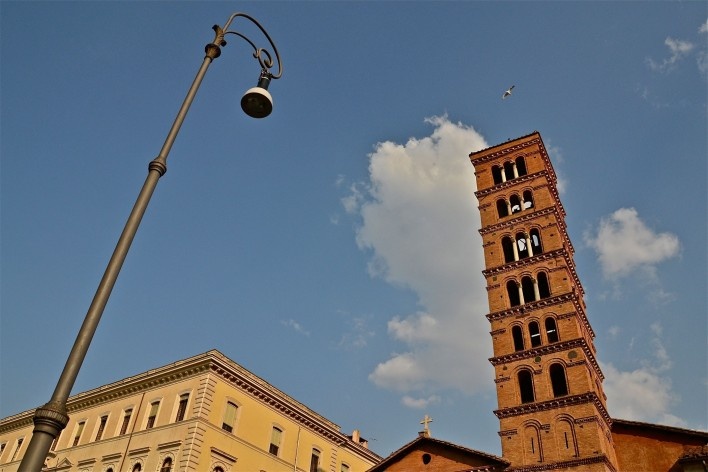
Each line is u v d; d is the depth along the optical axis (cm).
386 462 4862
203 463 4831
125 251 1186
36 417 995
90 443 5762
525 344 4894
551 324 4959
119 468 5216
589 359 4725
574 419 4269
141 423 5450
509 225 5694
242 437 5322
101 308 1111
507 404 4653
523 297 5238
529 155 6084
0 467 6894
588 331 5212
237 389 5509
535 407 4481
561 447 4209
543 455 4244
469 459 4522
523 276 5306
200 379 5275
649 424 4525
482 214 5984
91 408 6184
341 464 6550
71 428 6181
